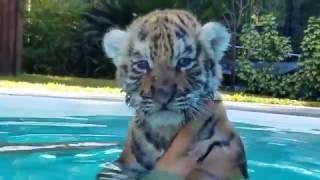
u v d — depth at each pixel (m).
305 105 2.13
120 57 0.63
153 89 0.58
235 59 2.74
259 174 0.98
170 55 0.59
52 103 1.73
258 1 3.12
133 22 0.64
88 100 1.79
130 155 0.67
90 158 1.07
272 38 2.67
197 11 3.12
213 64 0.62
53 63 3.35
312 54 2.51
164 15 0.61
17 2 2.81
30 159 1.06
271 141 1.31
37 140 1.25
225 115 0.66
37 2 3.35
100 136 1.32
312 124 1.55
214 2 3.09
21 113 1.59
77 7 3.37
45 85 2.29
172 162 0.63
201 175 0.63
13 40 2.81
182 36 0.60
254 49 2.70
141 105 0.60
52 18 3.34
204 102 0.62
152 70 0.59
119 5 3.23
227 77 2.75
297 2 3.30
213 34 0.62
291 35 3.28
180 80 0.59
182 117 0.61
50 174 0.94
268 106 1.83
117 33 0.64
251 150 1.20
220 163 0.63
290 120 1.60
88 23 3.35
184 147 0.63
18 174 0.94
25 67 3.31
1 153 1.10
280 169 1.03
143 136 0.65
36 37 3.33
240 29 3.04
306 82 2.51
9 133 1.33
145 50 0.60
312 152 1.20
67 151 1.13
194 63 0.60
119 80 0.63
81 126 1.45
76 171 0.97
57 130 1.39
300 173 1.01
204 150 0.63
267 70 2.64
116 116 1.59
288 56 2.82
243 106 1.77
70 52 3.37
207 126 0.63
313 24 2.54
